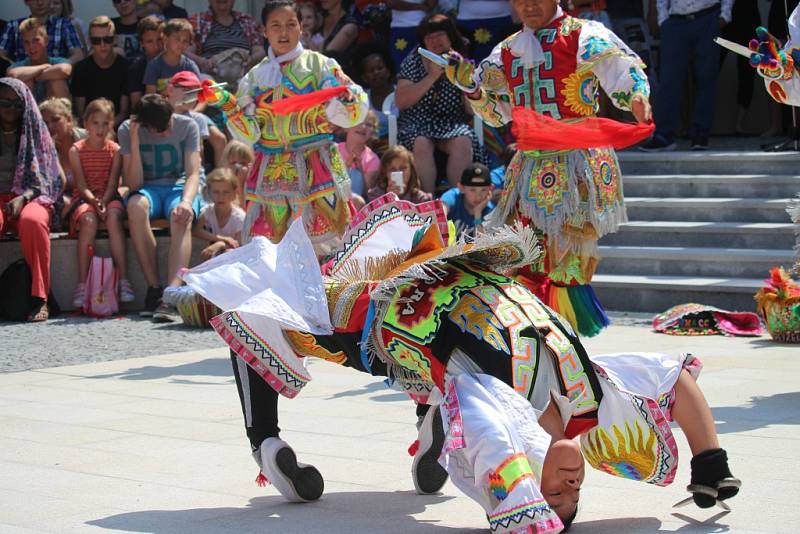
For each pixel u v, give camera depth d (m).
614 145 14.98
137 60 30.42
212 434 13.41
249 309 9.64
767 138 33.34
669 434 9.18
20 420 14.40
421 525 9.59
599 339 20.69
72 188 28.14
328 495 10.62
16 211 25.27
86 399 15.87
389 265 10.06
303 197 19.11
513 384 8.64
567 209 15.20
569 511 8.82
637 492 10.44
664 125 30.23
